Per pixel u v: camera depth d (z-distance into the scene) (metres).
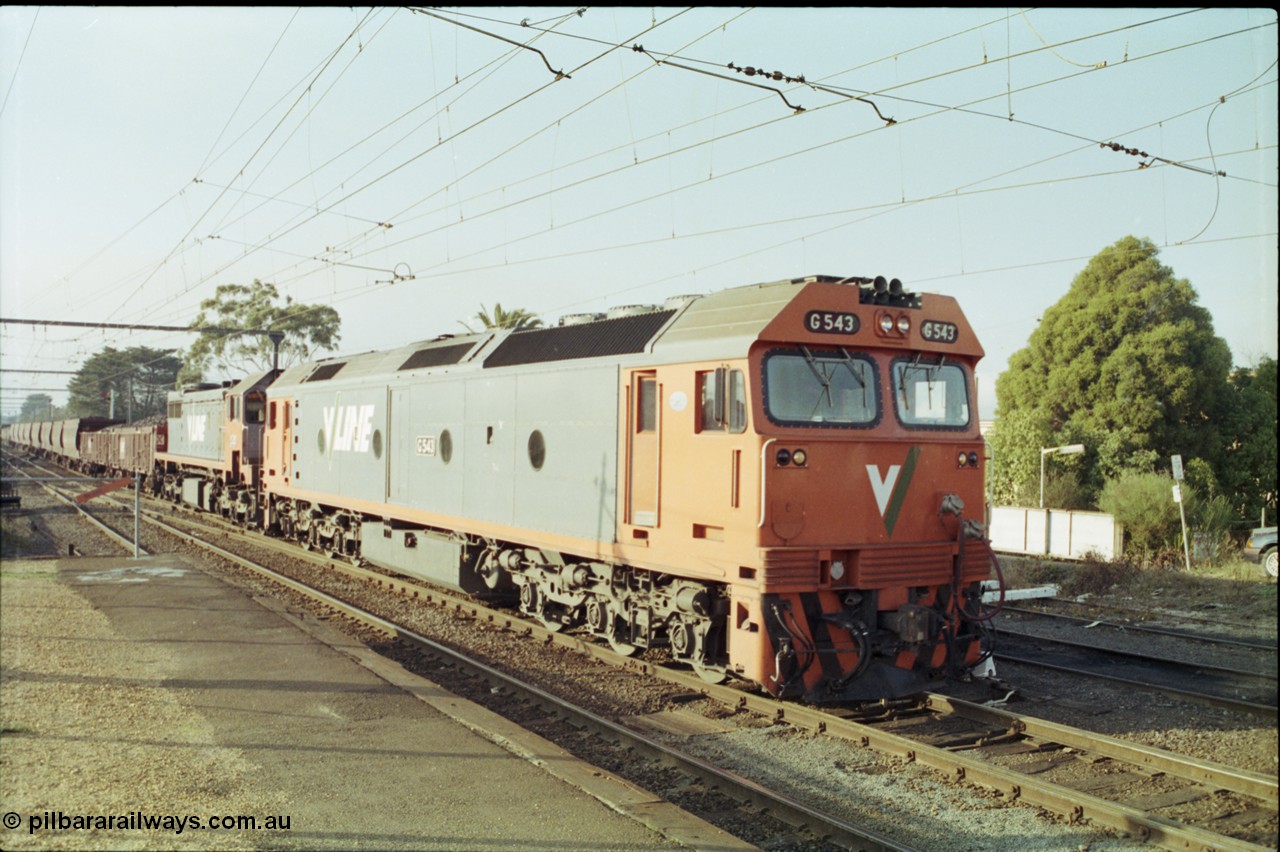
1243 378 29.14
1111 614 15.43
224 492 27.48
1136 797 7.06
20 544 20.77
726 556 8.93
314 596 15.00
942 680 9.48
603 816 6.11
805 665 8.71
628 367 10.33
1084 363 29.34
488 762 7.11
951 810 6.79
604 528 10.68
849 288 9.15
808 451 8.78
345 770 6.87
